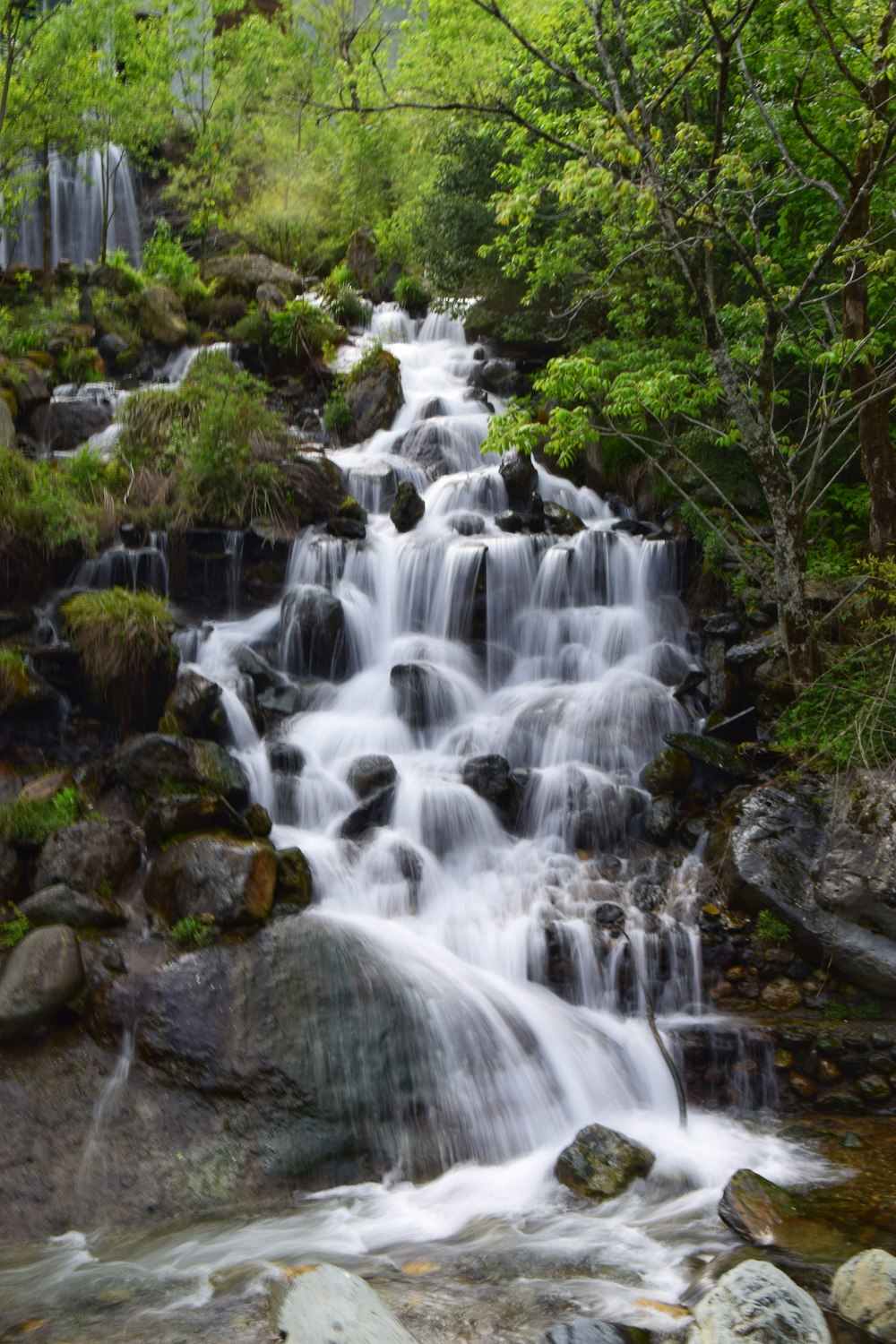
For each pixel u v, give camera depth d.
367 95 19.67
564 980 7.46
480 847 8.76
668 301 13.30
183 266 18.83
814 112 10.20
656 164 8.39
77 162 22.77
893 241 10.58
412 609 11.13
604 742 9.59
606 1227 5.42
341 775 9.00
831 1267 4.91
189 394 12.59
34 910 6.80
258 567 11.15
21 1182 5.52
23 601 9.89
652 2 11.95
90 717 9.15
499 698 10.51
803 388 12.41
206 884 6.93
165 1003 6.30
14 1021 6.12
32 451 12.59
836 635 9.67
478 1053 6.56
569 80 8.70
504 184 15.98
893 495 9.64
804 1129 6.39
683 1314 4.57
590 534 11.36
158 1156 5.75
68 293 18.81
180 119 24.67
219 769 8.27
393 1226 5.45
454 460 13.77
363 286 21.58
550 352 16.91
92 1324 4.57
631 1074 6.79
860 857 7.52
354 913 7.62
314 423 15.05
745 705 9.95
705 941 7.77
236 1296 4.79
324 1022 6.37
